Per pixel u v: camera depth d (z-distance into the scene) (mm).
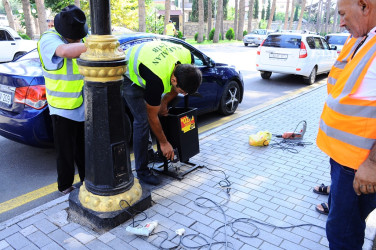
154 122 3184
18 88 3764
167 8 24516
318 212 3072
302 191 3447
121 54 2631
